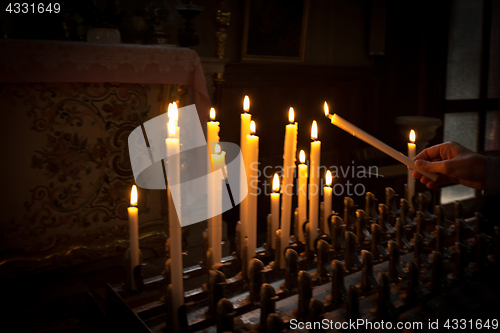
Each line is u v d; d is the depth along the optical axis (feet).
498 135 20.65
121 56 7.50
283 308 3.33
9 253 7.27
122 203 8.37
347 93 16.88
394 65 17.52
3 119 6.91
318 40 15.71
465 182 3.91
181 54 8.27
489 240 4.22
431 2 17.30
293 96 15.26
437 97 18.11
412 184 5.00
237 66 13.52
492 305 3.48
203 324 2.82
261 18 13.60
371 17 16.42
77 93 7.54
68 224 7.81
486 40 19.16
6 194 7.12
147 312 3.00
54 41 6.95
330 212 4.24
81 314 3.47
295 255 3.16
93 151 7.88
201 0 12.39
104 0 10.50
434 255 3.49
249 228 3.39
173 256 2.74
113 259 8.55
